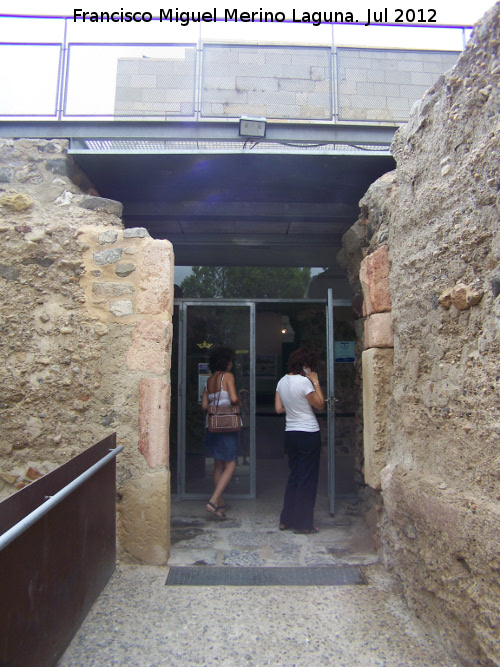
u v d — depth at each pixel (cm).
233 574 311
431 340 272
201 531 404
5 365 325
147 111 446
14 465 321
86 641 236
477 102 233
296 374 412
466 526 215
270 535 393
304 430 402
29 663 185
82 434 323
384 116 461
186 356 512
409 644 239
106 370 327
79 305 333
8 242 336
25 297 331
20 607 178
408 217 303
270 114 455
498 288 209
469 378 230
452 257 250
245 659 227
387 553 315
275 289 630
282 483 571
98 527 276
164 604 272
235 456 450
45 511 181
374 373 336
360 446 443
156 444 323
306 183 444
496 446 205
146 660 225
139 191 461
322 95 459
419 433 282
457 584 224
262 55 461
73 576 236
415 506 267
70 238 338
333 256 620
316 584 299
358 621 259
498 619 191
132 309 332
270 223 520
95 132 416
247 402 513
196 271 631
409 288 302
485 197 221
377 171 419
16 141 364
